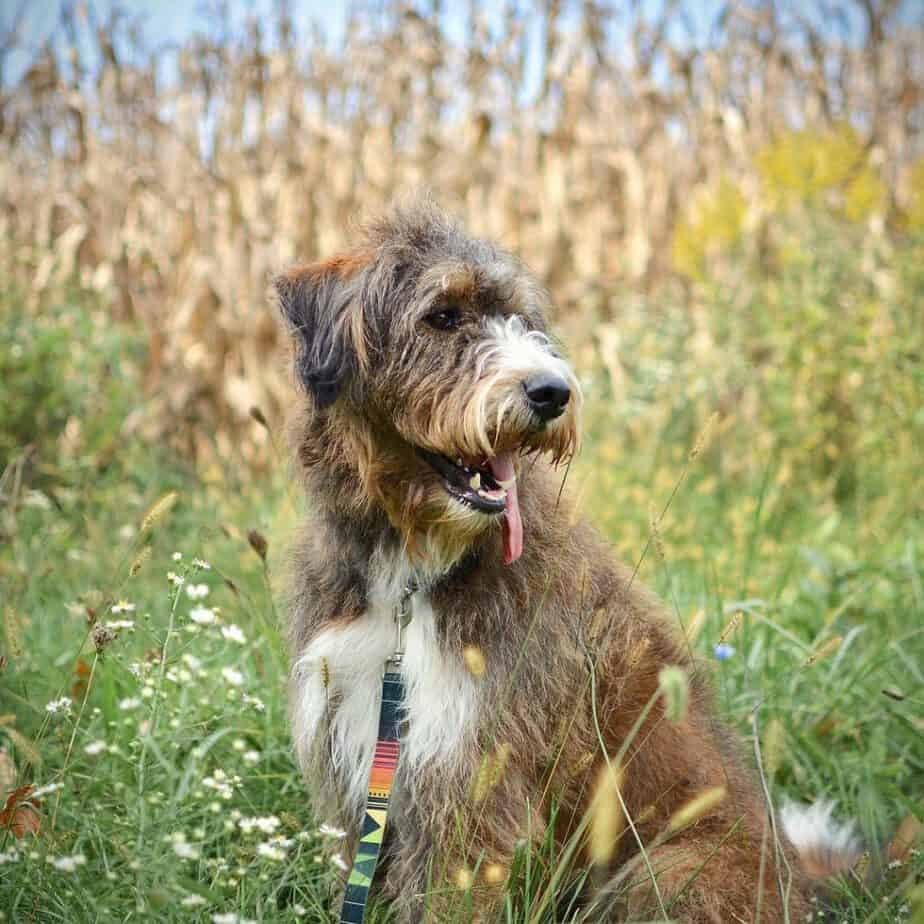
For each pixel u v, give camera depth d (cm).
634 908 120
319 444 126
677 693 93
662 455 262
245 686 149
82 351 258
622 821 124
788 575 187
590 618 124
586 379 284
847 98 380
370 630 122
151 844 119
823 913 124
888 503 226
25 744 116
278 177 320
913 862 123
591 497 217
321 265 130
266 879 116
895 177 368
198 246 312
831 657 165
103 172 323
